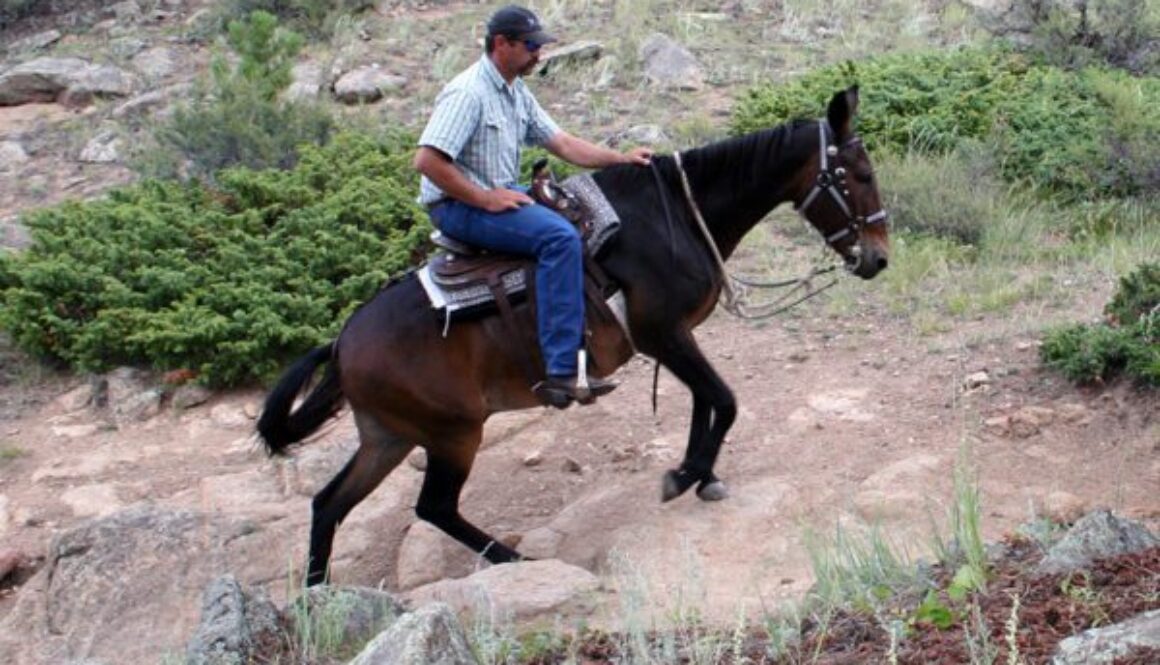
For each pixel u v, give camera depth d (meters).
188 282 10.22
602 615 6.43
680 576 6.93
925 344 9.28
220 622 5.91
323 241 10.33
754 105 12.38
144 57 15.16
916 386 8.73
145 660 7.24
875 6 15.22
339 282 10.42
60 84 14.68
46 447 9.55
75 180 13.16
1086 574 5.44
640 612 6.14
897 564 6.14
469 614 6.49
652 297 7.14
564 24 15.06
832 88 12.44
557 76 13.88
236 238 10.66
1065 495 7.23
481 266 7.00
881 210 7.44
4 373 10.40
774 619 5.82
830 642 5.48
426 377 7.02
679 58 13.84
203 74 14.62
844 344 9.48
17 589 8.32
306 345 9.80
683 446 8.55
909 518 7.19
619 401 9.20
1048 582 5.52
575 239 6.83
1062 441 7.83
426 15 15.66
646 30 14.66
